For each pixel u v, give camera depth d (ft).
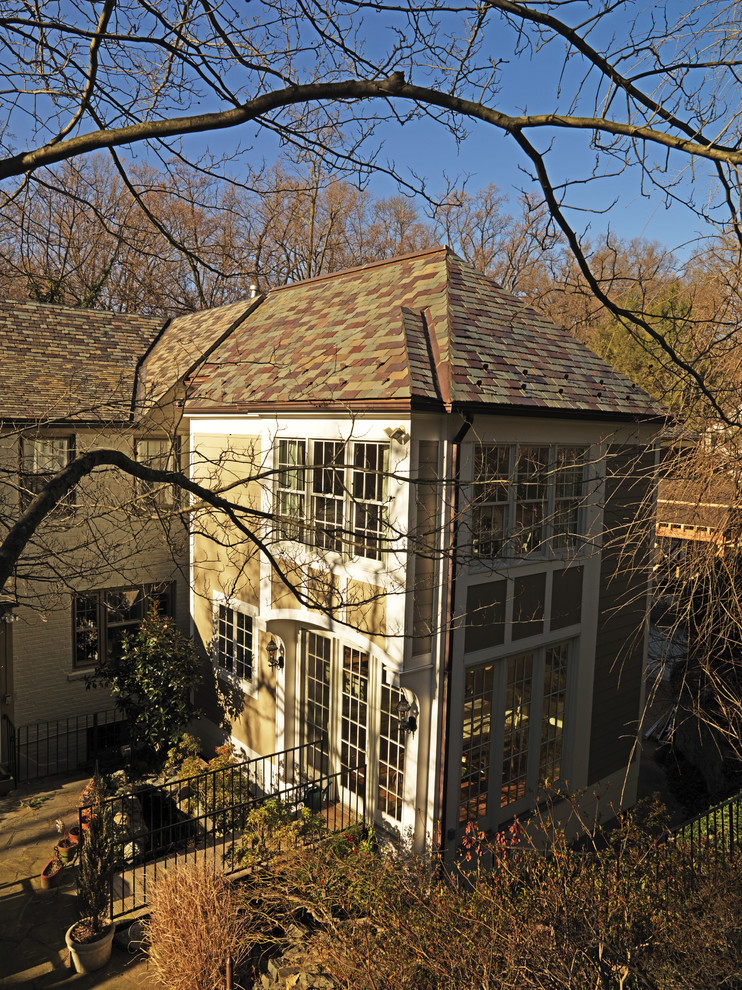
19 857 34.71
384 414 30.30
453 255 40.98
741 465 23.86
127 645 45.03
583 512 37.58
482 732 33.58
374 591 31.42
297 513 36.78
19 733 46.57
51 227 18.20
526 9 10.81
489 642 32.81
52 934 28.81
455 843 31.91
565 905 21.06
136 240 17.24
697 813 40.24
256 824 31.86
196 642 46.93
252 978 25.22
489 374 32.60
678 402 25.40
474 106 11.23
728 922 21.50
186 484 17.34
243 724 42.55
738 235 12.98
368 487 32.42
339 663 36.42
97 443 47.91
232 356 46.88
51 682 48.39
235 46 12.90
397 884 25.00
